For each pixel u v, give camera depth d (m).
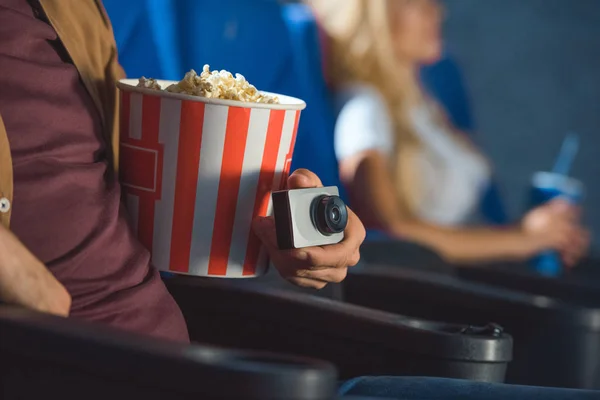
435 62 3.19
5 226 0.97
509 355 1.28
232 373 0.73
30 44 1.07
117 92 1.23
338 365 1.33
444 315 1.70
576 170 4.43
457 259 2.88
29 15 1.10
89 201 1.06
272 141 1.10
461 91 3.27
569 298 2.04
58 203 1.03
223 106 1.05
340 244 1.14
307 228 1.09
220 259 1.12
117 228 1.08
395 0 3.01
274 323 1.37
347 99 2.85
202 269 1.12
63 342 0.79
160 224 1.11
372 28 2.93
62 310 0.92
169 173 1.09
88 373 0.79
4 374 0.83
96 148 1.12
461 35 4.40
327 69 2.88
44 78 1.06
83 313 1.03
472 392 1.14
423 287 1.70
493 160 4.38
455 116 3.24
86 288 1.04
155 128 1.08
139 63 2.04
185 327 1.14
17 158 1.02
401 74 3.02
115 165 1.21
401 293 1.72
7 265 0.87
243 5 2.27
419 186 3.06
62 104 1.07
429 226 2.86
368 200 2.77
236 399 0.73
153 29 2.06
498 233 2.90
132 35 2.04
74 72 1.12
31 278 0.89
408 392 1.15
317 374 0.75
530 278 2.09
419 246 2.11
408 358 1.28
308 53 2.38
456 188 3.15
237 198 1.10
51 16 1.12
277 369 0.74
